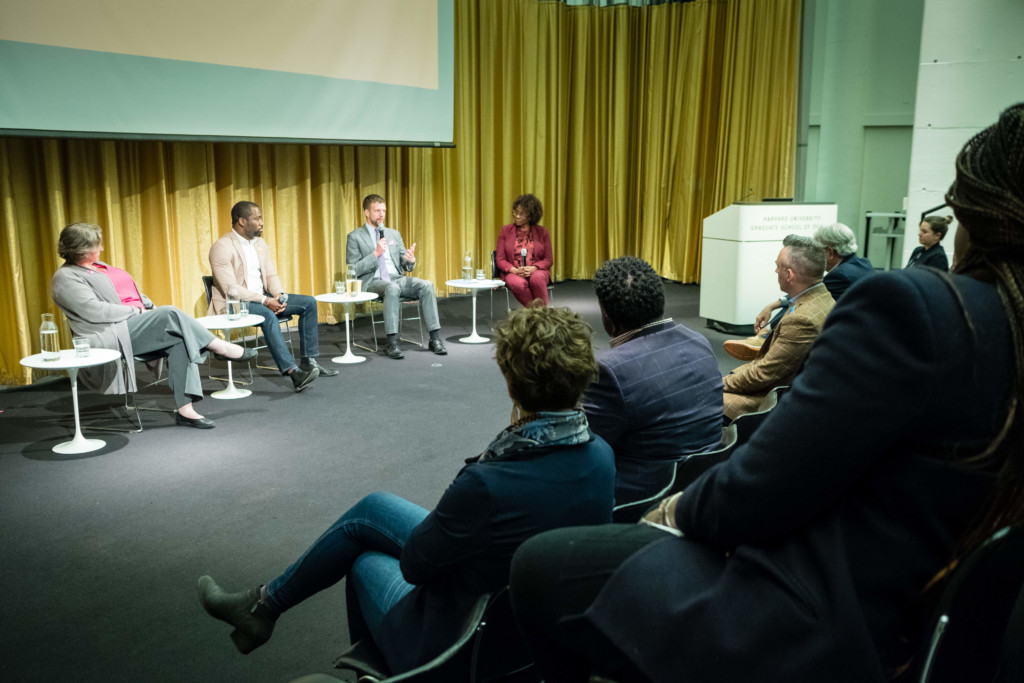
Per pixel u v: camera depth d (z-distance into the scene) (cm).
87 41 430
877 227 817
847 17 800
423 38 634
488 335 627
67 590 236
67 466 340
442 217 755
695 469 177
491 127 785
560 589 87
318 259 639
